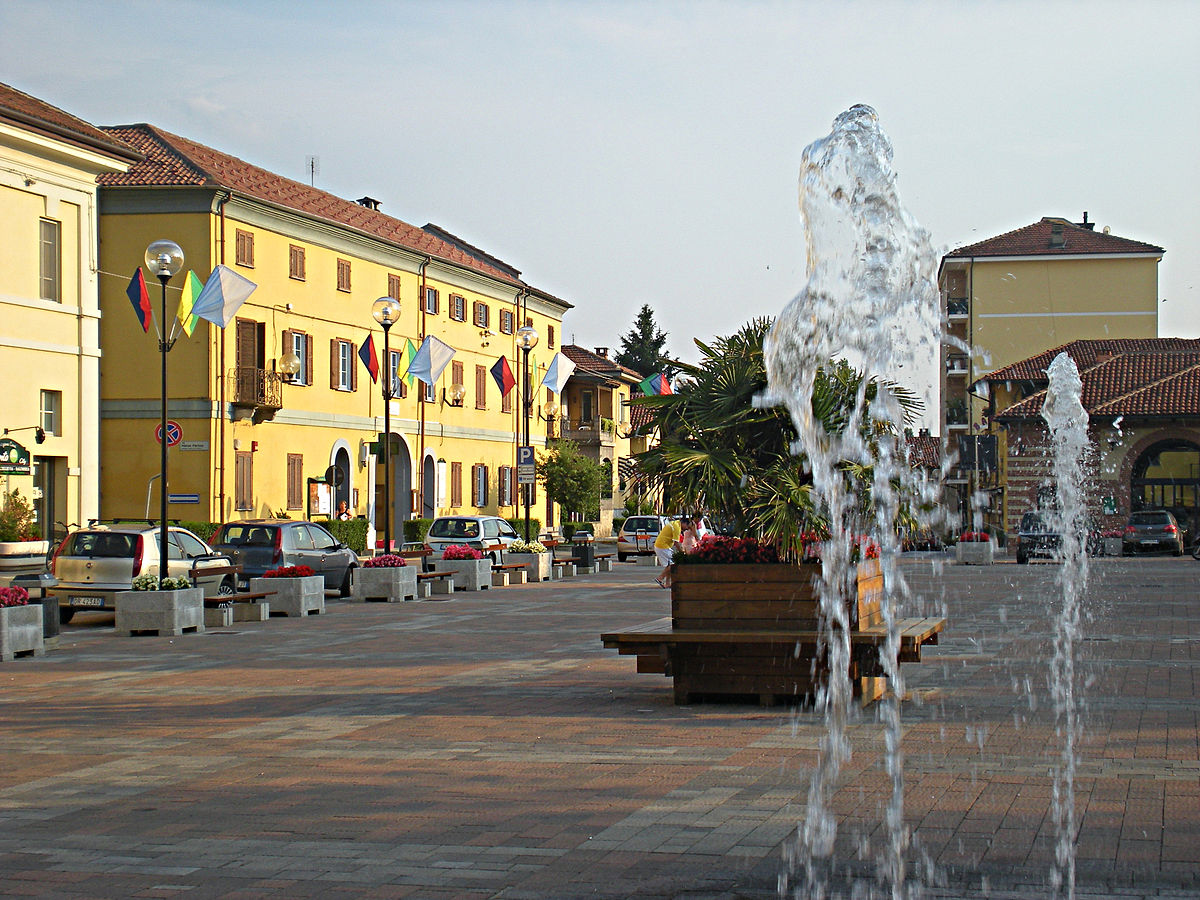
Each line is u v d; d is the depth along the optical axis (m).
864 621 11.05
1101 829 6.79
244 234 42.44
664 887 5.97
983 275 71.25
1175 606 22.56
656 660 11.48
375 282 51.12
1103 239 70.75
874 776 8.18
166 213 40.75
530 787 8.12
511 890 5.97
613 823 7.15
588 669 14.09
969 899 5.70
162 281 20.48
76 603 21.44
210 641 18.22
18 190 32.31
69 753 9.66
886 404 11.17
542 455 66.50
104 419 41.03
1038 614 20.95
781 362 10.44
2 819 7.56
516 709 11.26
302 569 23.00
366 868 6.37
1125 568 38.81
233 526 27.05
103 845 6.92
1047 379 61.28
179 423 40.84
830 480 11.05
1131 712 10.49
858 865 6.24
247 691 12.88
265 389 42.84
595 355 82.56
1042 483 56.06
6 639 15.86
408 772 8.68
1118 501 54.19
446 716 10.98
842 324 9.45
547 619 21.28
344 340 48.78
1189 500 54.62
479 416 60.47
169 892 6.04
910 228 9.42
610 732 9.98
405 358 45.09
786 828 6.95
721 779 8.20
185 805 7.86
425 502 55.50
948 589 28.44
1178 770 8.20
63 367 33.72
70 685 13.59
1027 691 11.73
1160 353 58.84
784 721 10.30
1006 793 7.64
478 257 68.50
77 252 34.25
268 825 7.30
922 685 12.20
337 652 16.45
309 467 46.38
